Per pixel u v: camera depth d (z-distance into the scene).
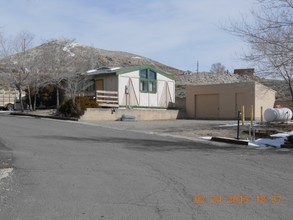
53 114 33.72
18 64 38.06
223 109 41.56
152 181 9.74
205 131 24.86
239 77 61.66
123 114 35.56
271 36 18.59
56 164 11.79
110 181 9.68
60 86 39.47
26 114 33.91
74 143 16.72
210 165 12.27
